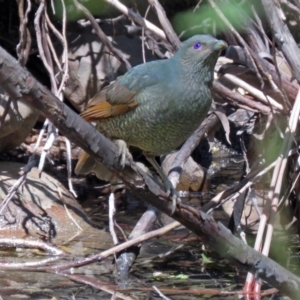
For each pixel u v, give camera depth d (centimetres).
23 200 1297
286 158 1015
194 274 1091
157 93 920
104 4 1487
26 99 646
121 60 1302
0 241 1186
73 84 1554
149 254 1173
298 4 1167
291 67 1064
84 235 1261
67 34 1565
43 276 1056
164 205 800
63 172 1545
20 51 1200
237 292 1002
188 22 1516
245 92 1230
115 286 1026
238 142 1712
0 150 1463
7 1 1656
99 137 720
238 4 1232
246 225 1190
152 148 966
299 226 1195
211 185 1582
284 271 852
